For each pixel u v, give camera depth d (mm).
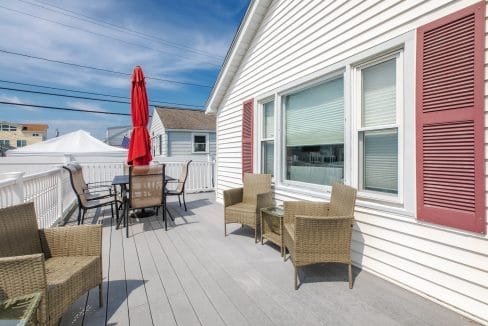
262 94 4551
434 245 2162
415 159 2266
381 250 2566
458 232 2018
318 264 2881
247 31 4715
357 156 2842
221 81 5727
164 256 3107
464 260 1985
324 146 3355
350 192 2422
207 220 4762
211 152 15492
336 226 2295
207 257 3072
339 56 3006
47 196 4207
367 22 2676
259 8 4355
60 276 1748
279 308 2061
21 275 1466
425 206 2191
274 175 4246
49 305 1563
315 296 2232
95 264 2031
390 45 2449
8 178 2965
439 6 2092
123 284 2449
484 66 1862
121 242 3598
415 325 1862
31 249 2014
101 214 5332
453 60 2012
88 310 2049
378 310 2035
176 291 2322
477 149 1894
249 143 4949
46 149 8281
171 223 4562
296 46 3705
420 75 2215
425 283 2211
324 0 3217
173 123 14664
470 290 1951
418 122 2234
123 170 7027
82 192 4414
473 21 1905
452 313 2004
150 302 2156
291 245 2566
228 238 3764
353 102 2865
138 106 4691
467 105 1942
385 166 2617
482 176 1872
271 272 2684
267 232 3533
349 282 2355
